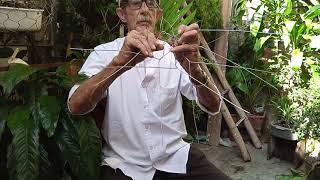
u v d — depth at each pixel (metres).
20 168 1.20
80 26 2.64
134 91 1.25
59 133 1.27
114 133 1.26
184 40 1.06
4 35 2.34
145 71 1.25
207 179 1.29
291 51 2.64
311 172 1.68
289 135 2.61
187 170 1.30
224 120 3.14
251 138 3.07
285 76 2.74
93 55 1.31
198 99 1.28
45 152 1.27
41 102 1.27
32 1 2.25
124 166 1.26
